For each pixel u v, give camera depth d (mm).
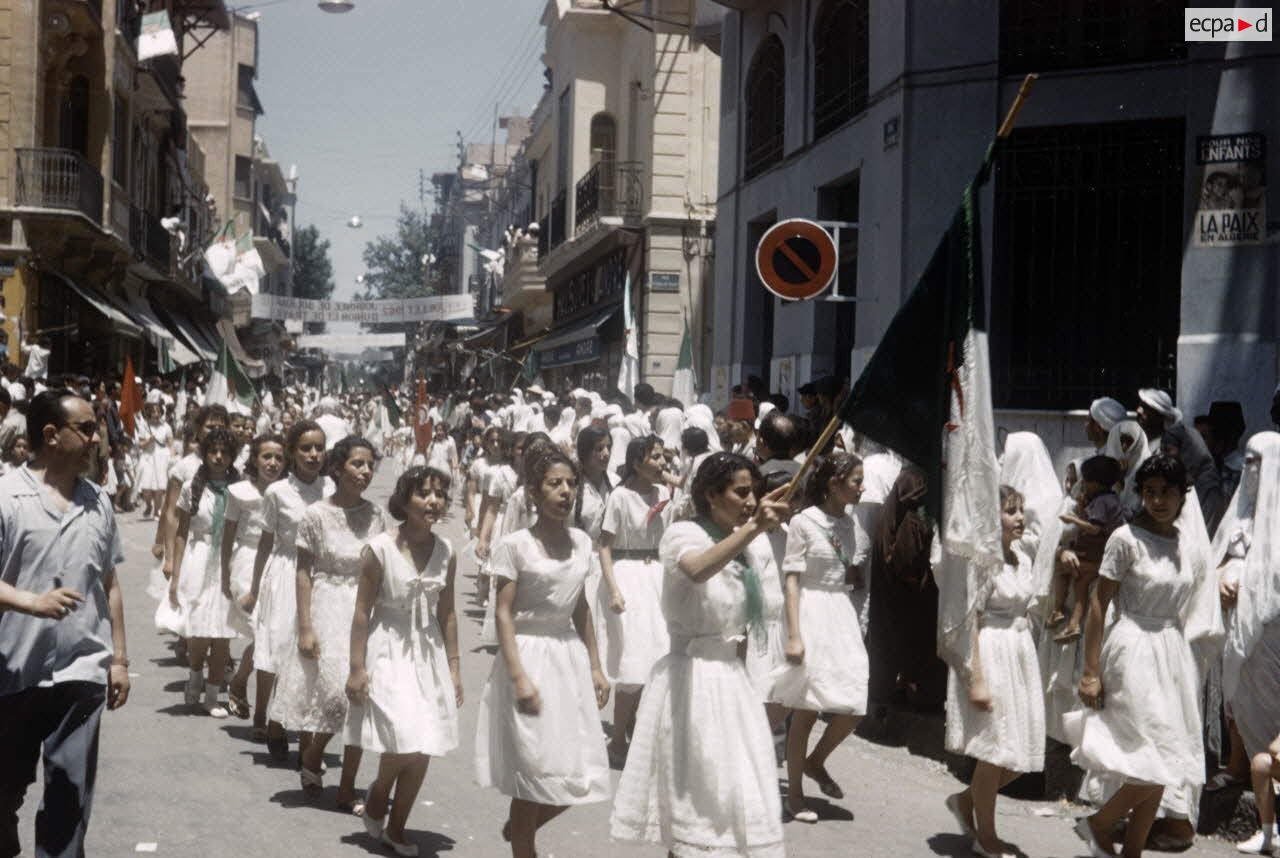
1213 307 13422
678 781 5055
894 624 9117
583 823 6930
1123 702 6297
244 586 8727
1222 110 13461
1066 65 14594
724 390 22703
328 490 8156
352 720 6312
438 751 6223
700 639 5148
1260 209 13234
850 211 18406
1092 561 7641
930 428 5840
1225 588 7289
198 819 6578
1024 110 14664
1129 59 14234
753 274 22016
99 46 31203
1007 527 6504
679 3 27766
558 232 37500
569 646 5676
